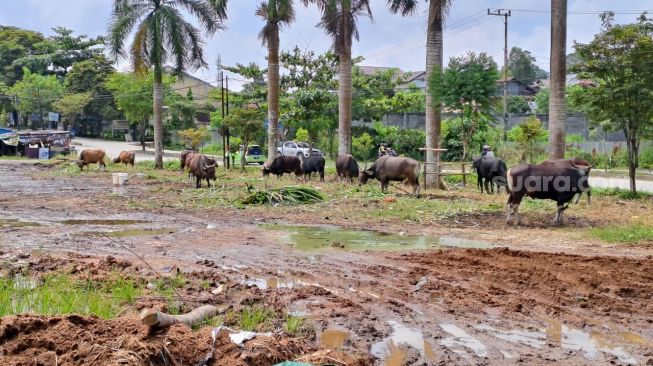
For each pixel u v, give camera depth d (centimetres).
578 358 609
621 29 2039
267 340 577
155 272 898
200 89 7688
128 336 528
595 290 844
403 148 4241
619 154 3678
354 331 682
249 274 949
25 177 2902
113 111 6669
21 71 7519
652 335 677
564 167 1408
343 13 2553
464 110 2394
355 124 4650
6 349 498
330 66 4488
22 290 762
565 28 1953
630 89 2014
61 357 491
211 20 3189
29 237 1251
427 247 1180
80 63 6794
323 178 2609
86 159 3281
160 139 3434
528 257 1054
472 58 2267
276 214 1642
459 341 657
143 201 1902
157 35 3200
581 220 1505
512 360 604
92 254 1083
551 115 1986
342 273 955
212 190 2197
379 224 1470
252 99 4778
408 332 684
